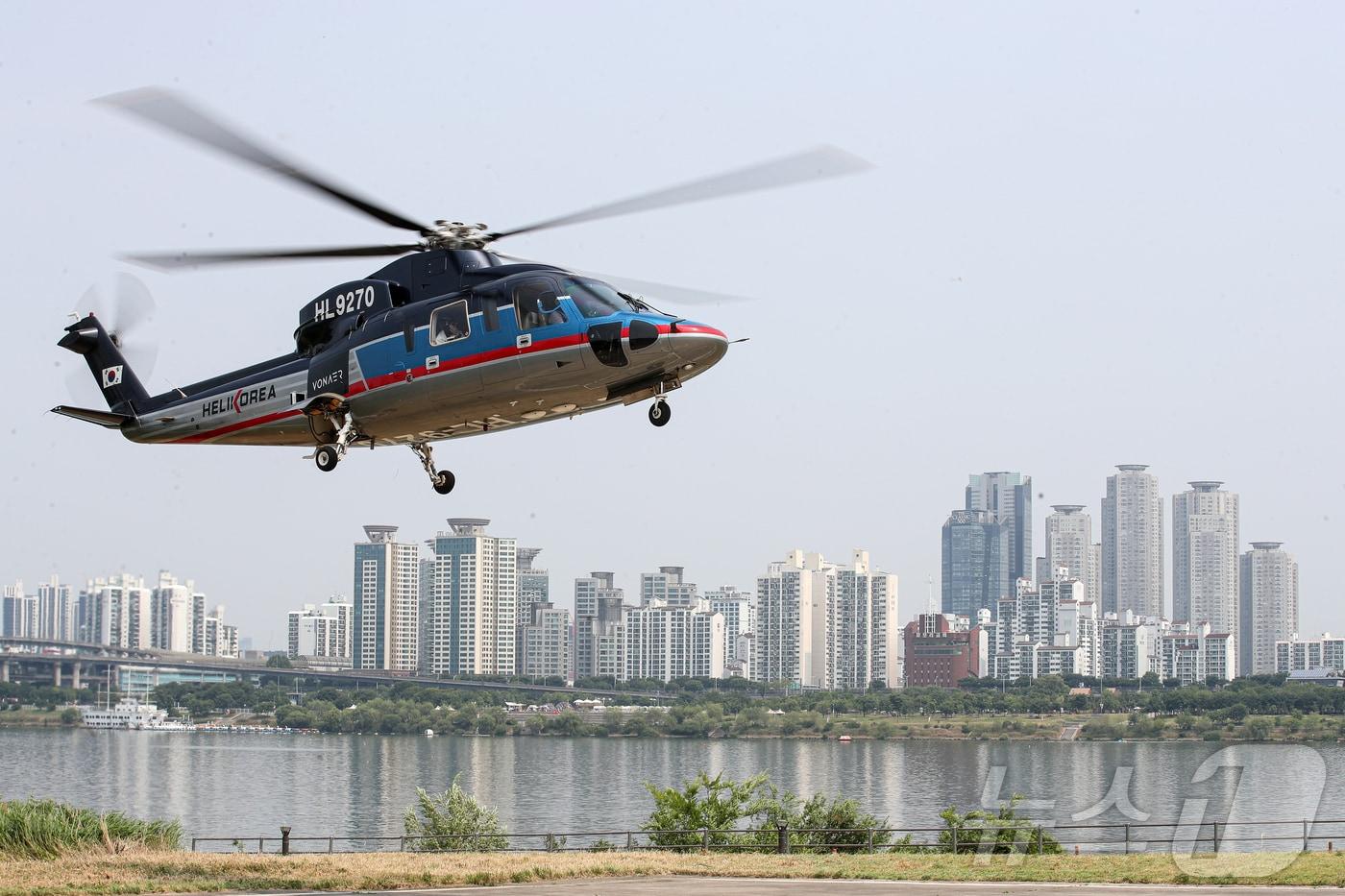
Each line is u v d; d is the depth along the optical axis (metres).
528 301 45.72
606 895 45.19
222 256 41.91
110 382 58.12
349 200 42.25
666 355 45.09
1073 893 45.19
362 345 48.19
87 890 45.75
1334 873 48.97
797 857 59.56
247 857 55.91
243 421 52.84
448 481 51.69
